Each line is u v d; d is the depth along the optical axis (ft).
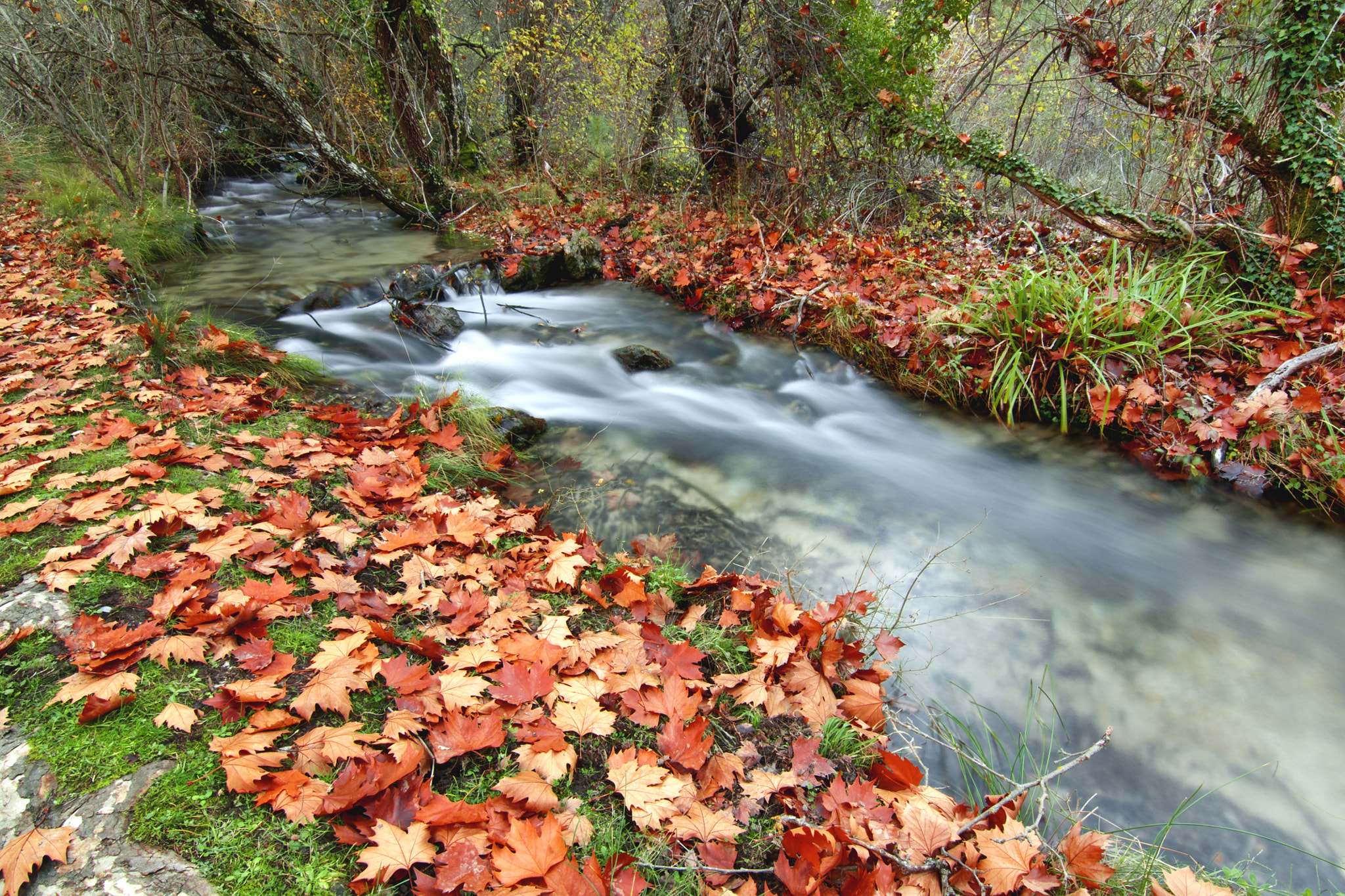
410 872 5.26
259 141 36.63
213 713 6.41
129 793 5.58
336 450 11.62
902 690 8.67
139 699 6.43
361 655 7.20
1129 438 14.25
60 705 6.31
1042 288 15.30
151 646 6.90
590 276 23.62
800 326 18.90
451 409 13.47
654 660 7.84
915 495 12.90
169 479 9.94
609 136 34.27
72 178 26.89
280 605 7.75
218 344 14.23
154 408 12.14
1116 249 17.71
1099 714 8.61
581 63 30.94
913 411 16.03
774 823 6.25
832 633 8.52
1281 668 9.40
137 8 23.62
